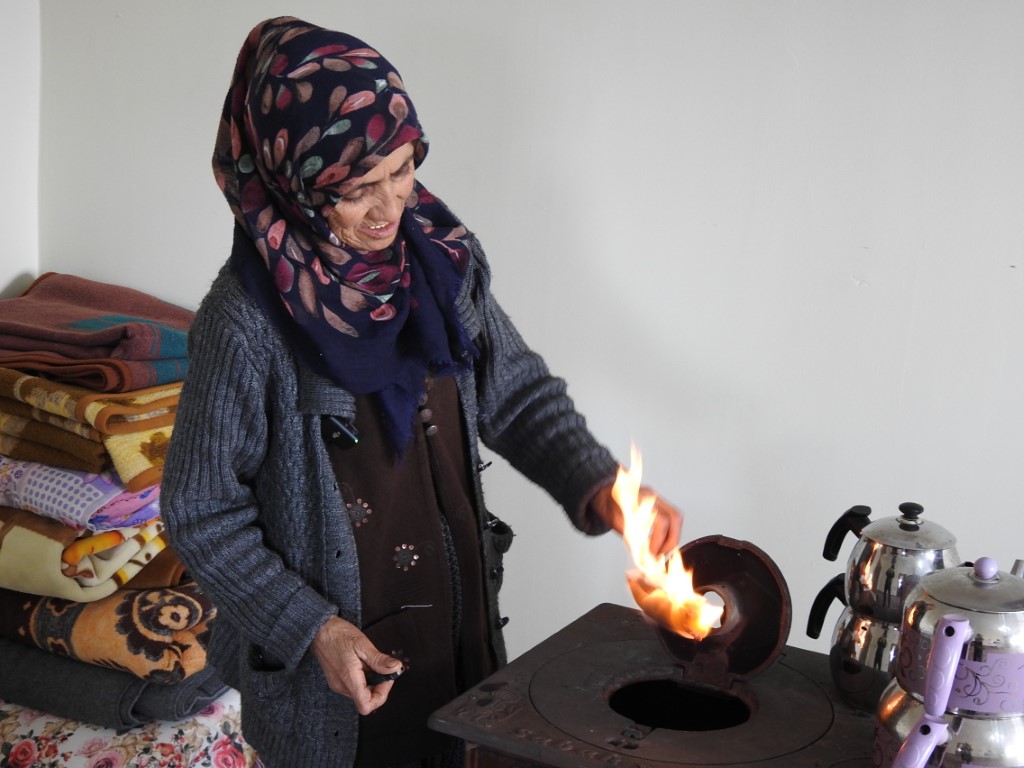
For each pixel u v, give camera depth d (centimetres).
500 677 127
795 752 110
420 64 198
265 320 126
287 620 126
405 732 139
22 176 235
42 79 232
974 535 173
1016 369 166
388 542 136
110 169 230
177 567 198
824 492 182
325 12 204
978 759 97
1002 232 164
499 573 151
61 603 196
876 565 118
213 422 125
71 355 198
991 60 161
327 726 135
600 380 196
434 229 143
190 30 217
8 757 192
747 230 180
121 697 189
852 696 120
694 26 178
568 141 190
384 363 129
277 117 122
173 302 232
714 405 188
